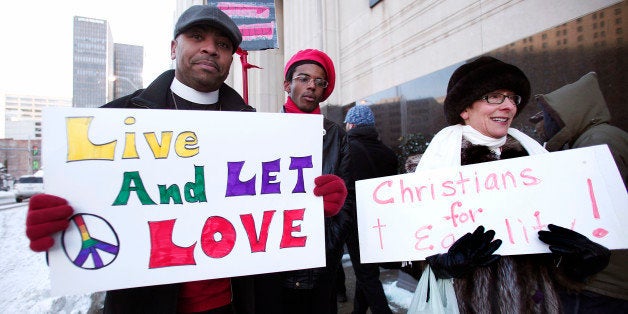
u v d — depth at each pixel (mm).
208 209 1220
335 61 5641
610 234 1189
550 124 1729
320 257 1317
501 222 1310
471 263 1214
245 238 1246
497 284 1293
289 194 1319
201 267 1182
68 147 1099
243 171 1273
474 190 1367
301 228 1314
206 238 1203
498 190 1338
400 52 4293
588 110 1603
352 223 1800
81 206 1089
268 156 1308
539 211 1274
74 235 1076
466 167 1394
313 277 1765
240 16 3443
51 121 1088
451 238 1354
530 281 1289
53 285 1040
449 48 3564
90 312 3406
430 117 3764
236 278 1388
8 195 30844
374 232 1472
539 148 1455
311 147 1356
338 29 5684
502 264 1312
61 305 3604
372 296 2510
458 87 1468
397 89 4277
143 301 1209
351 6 5375
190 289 1260
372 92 4820
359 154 2580
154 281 1127
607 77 2168
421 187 1436
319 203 1344
